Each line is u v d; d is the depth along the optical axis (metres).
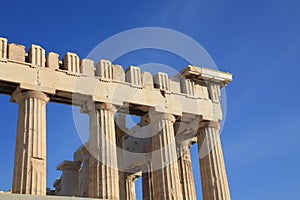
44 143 25.39
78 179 35.66
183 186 32.75
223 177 30.33
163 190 28.00
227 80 33.31
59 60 28.31
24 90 26.17
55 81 27.12
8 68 26.00
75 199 15.91
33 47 27.48
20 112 26.09
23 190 23.59
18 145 25.06
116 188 26.08
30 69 26.66
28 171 24.06
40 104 26.14
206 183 30.33
